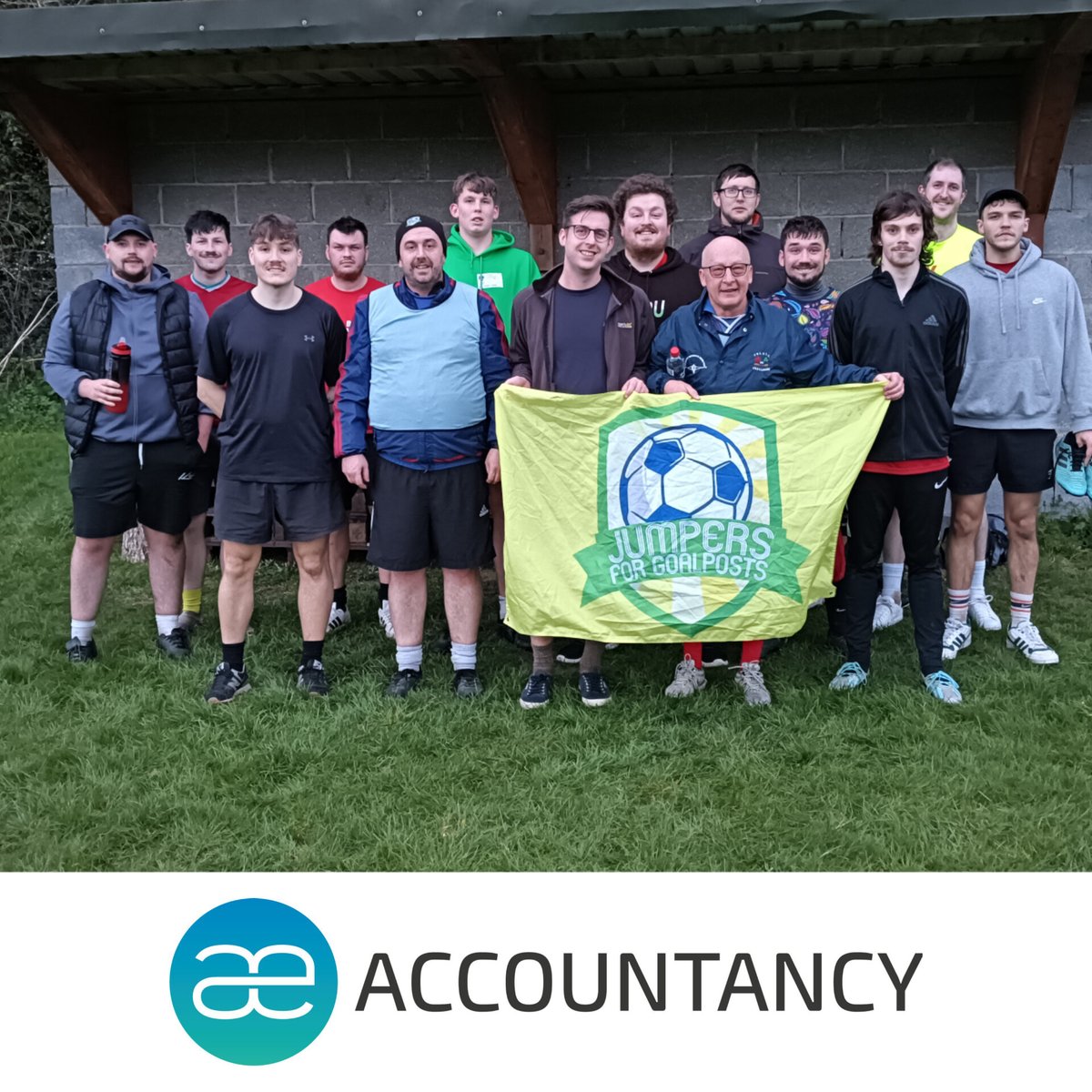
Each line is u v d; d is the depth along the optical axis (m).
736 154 7.16
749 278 4.62
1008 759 4.23
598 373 4.75
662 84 7.04
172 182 7.52
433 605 6.36
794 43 6.05
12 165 14.16
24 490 9.20
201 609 6.27
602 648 4.93
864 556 4.89
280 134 7.41
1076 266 7.15
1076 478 5.23
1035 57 6.38
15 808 4.00
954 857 3.66
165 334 5.26
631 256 5.16
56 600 6.38
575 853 3.71
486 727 4.63
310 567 4.97
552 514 4.77
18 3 12.62
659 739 4.51
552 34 5.52
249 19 5.72
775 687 5.03
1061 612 5.96
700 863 3.66
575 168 7.27
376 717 4.70
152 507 5.34
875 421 4.62
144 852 3.78
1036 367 5.05
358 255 5.78
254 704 4.85
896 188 7.10
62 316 5.29
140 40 5.82
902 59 6.60
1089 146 7.00
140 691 4.99
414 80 6.98
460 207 5.65
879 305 4.67
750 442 4.66
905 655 5.38
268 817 3.97
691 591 4.71
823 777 4.18
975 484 5.21
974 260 5.11
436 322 4.71
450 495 4.81
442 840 3.80
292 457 4.82
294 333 4.78
